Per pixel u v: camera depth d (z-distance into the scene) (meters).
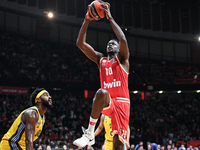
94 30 33.94
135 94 33.72
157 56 36.50
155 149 15.04
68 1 32.38
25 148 4.15
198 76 32.44
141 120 27.16
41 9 30.75
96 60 4.50
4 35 27.41
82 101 27.30
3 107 20.84
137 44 35.91
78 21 33.00
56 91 29.06
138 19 34.78
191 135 25.52
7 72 23.92
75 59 30.88
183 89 31.67
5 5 28.56
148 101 31.64
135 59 35.03
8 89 24.20
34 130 4.28
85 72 29.77
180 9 35.81
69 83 27.50
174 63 36.28
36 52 28.34
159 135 24.42
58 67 28.39
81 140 3.75
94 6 4.01
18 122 4.37
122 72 3.98
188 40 36.38
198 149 18.31
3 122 19.38
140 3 34.97
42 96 4.59
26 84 24.66
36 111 4.39
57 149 12.52
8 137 4.42
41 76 25.92
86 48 4.46
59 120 23.11
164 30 35.66
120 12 34.00
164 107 30.91
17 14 29.70
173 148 17.72
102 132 22.55
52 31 31.89
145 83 31.92
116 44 4.25
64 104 25.41
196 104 31.50
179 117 29.14
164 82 32.38
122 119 3.80
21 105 22.20
